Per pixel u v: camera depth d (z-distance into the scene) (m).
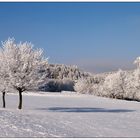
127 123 27.34
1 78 42.44
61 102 77.44
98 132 20.95
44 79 43.88
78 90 159.38
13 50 43.59
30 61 42.88
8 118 23.72
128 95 102.38
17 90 43.03
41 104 66.56
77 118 28.97
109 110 50.06
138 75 92.94
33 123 22.58
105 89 117.44
